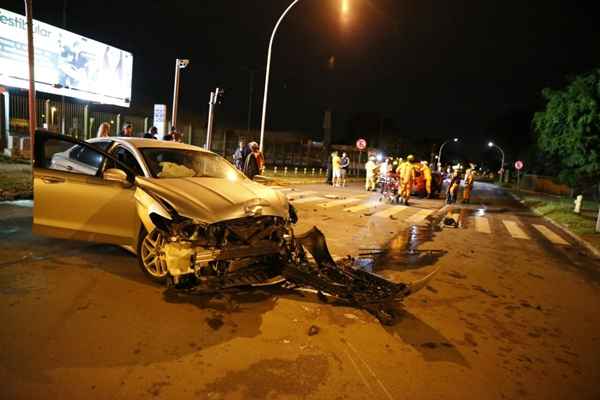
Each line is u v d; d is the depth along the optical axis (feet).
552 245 36.70
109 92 74.23
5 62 57.16
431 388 11.27
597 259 32.09
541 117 69.56
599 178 71.67
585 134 64.44
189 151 21.11
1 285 15.39
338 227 34.45
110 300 14.97
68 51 65.67
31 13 35.58
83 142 17.38
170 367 11.11
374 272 22.20
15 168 45.09
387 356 12.85
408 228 37.40
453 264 25.55
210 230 15.08
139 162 18.37
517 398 11.21
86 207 17.79
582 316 18.31
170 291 16.15
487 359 13.32
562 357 13.98
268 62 61.26
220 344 12.57
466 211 58.23
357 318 15.42
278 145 140.97
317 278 16.33
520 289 21.65
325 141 156.76
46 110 62.08
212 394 10.10
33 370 10.44
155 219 15.55
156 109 54.70
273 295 16.88
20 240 21.02
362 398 10.48
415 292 17.67
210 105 55.88
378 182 76.64
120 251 20.58
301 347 12.85
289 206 19.15
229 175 21.03
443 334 14.93
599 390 11.99
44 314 13.44
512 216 58.29
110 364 11.00
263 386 10.61
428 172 72.90
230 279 15.66
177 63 53.57
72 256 19.29
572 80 66.64
